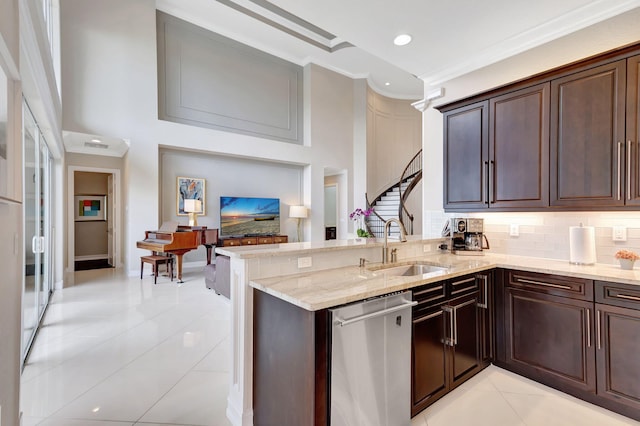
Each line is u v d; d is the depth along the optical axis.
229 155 6.75
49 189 4.46
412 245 2.76
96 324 3.30
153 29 5.61
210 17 6.09
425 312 1.89
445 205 3.11
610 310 1.92
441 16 2.38
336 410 1.43
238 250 1.92
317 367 1.37
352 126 8.53
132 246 5.54
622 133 2.05
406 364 1.74
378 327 1.60
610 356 1.92
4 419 1.36
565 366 2.10
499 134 2.69
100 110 5.10
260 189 7.50
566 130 2.30
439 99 3.36
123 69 5.32
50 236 4.55
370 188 8.71
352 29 2.54
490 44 2.77
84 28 4.95
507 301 2.42
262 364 1.71
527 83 2.51
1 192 1.24
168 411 1.89
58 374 2.30
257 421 1.75
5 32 1.26
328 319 1.42
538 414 1.90
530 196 2.49
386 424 1.64
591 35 2.34
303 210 7.47
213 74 6.53
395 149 9.52
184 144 6.00
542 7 2.29
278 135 7.52
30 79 2.30
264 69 7.27
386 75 8.41
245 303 1.77
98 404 1.95
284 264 1.93
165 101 5.97
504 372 2.38
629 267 2.11
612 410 1.92
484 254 2.89
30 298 2.87
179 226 5.81
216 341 2.90
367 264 2.35
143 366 2.43
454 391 2.13
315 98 7.80
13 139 1.41
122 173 6.38
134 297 4.30
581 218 2.49
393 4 2.24
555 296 2.16
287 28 6.52
